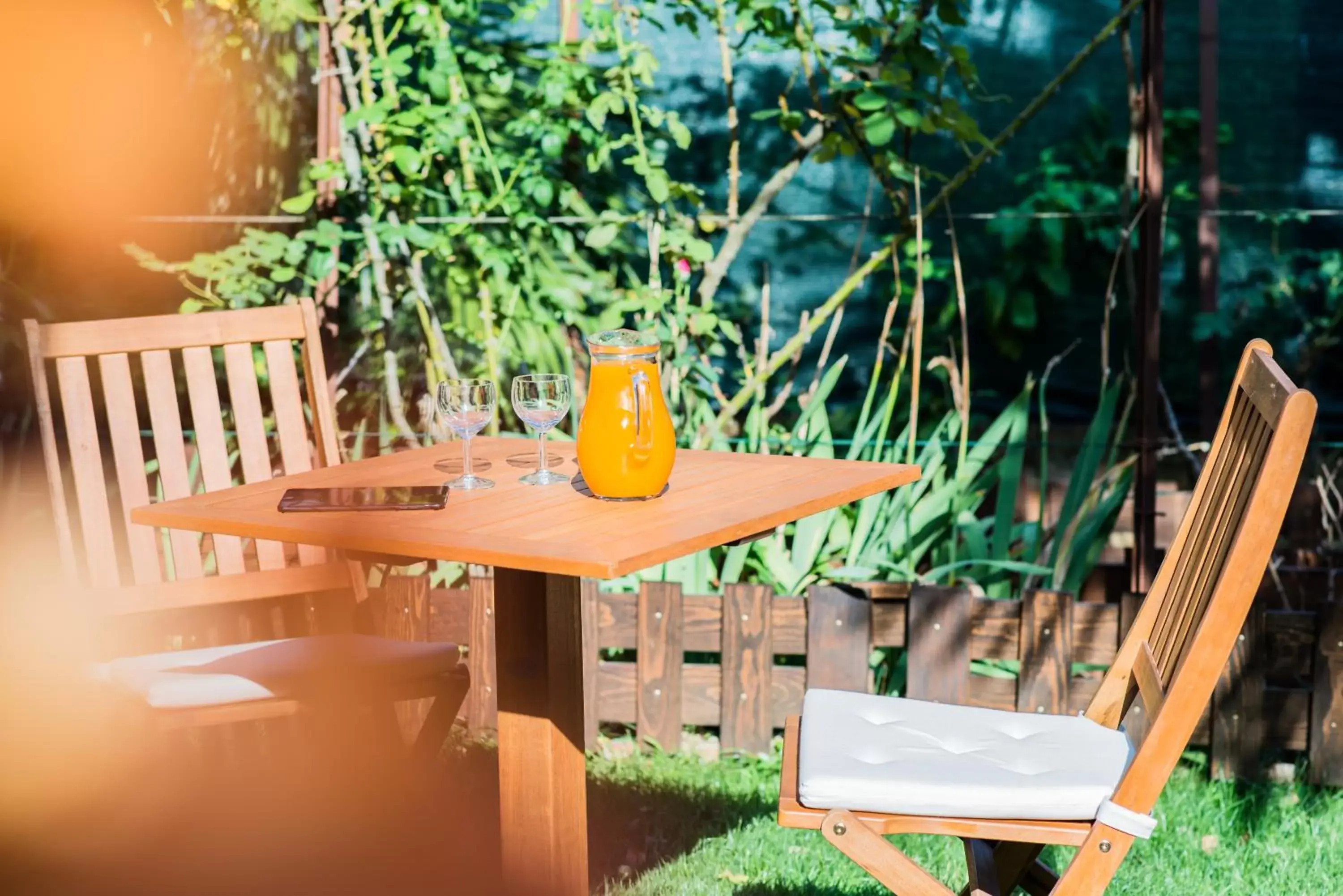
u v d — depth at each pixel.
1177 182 5.54
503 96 4.83
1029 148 5.53
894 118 4.04
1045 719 2.29
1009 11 5.47
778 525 2.17
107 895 2.88
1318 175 5.52
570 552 1.92
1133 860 2.95
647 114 4.23
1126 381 5.45
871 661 3.71
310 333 3.06
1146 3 3.93
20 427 4.49
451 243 4.41
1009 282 5.45
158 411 2.93
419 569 3.98
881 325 5.46
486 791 3.33
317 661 2.60
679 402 4.33
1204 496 2.25
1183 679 1.90
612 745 3.64
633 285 4.61
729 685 3.54
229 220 4.16
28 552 4.20
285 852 3.04
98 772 3.22
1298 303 5.47
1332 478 4.28
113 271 4.75
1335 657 3.30
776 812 3.23
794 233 5.43
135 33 4.66
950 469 4.55
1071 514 3.88
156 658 2.67
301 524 2.14
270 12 4.16
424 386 4.70
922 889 1.94
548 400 2.39
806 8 4.93
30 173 4.62
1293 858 2.97
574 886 2.38
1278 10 5.47
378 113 4.02
